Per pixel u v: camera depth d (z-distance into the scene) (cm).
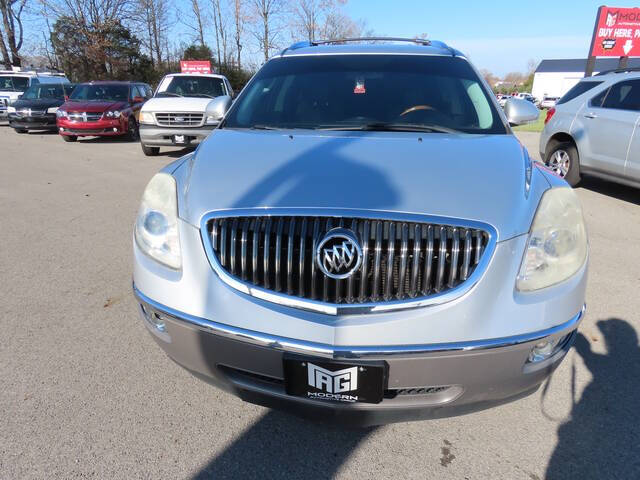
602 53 1404
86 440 204
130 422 215
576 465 195
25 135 1426
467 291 163
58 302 326
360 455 200
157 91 1045
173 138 932
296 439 208
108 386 239
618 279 373
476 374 168
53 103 1455
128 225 501
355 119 267
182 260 181
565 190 193
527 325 165
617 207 592
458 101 276
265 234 170
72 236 464
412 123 262
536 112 300
